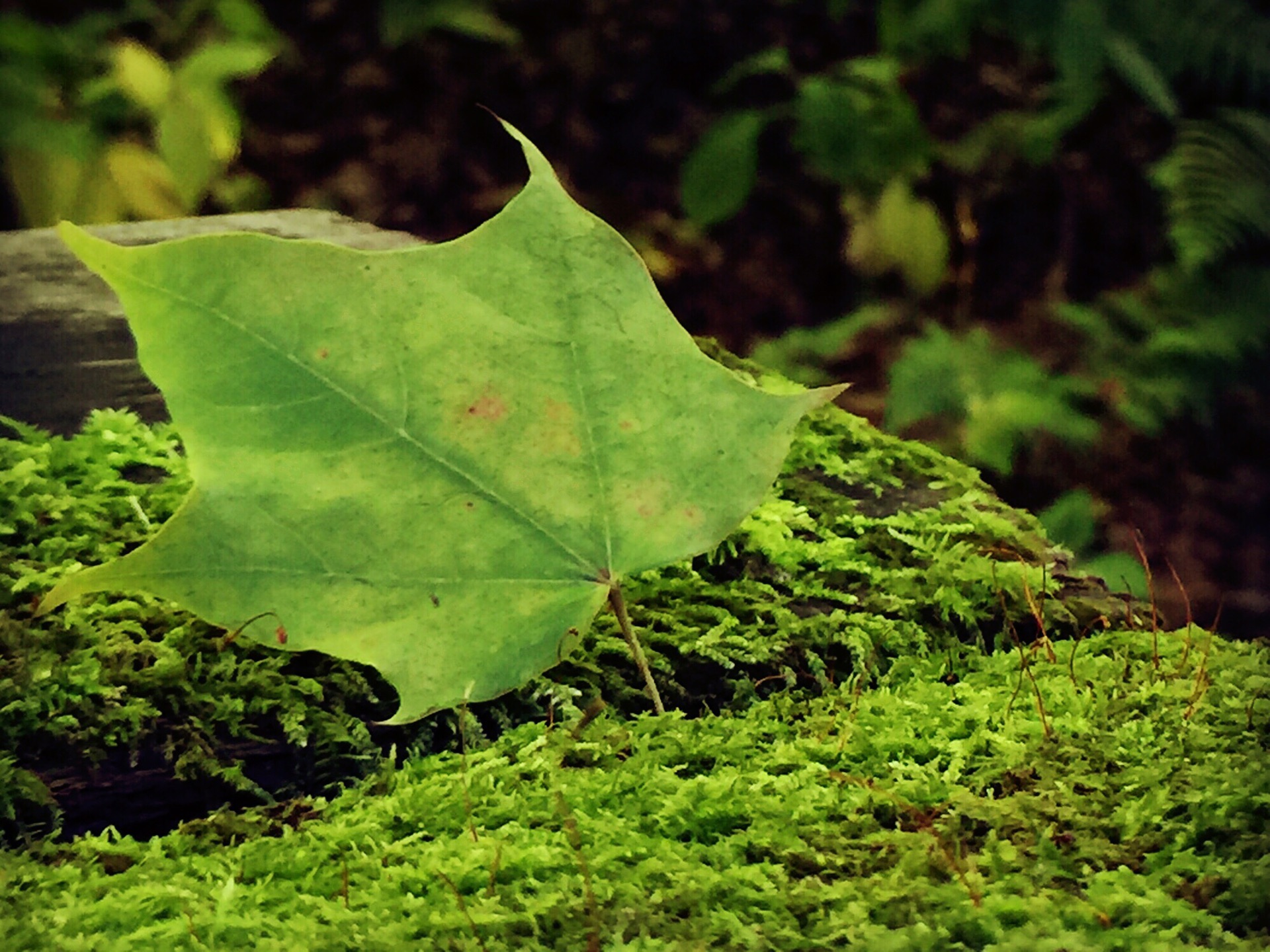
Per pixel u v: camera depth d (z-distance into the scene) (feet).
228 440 2.05
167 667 2.23
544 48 7.84
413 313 2.06
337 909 2.07
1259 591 6.35
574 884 2.08
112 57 6.49
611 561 2.10
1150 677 2.26
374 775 2.22
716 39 7.88
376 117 7.66
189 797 2.20
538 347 2.08
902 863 2.08
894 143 6.77
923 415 6.17
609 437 2.09
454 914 2.05
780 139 7.76
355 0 7.73
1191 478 6.82
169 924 2.06
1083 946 2.01
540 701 2.25
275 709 2.23
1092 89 7.13
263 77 7.49
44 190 5.96
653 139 7.82
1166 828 2.10
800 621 2.31
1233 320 6.75
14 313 2.70
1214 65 7.05
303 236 3.45
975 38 7.64
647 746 2.21
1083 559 5.65
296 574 2.07
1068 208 7.54
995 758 2.18
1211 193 6.68
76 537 2.31
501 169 7.72
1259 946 2.01
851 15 7.90
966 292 7.45
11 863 2.15
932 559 2.39
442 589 2.09
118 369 2.56
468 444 2.08
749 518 2.39
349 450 2.06
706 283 7.54
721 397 2.10
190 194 6.11
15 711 2.20
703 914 2.05
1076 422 6.22
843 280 7.57
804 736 2.22
